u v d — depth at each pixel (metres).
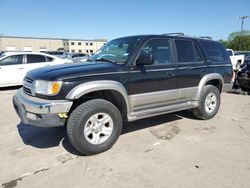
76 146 3.27
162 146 3.75
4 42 71.00
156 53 4.05
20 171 2.99
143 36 4.06
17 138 4.05
